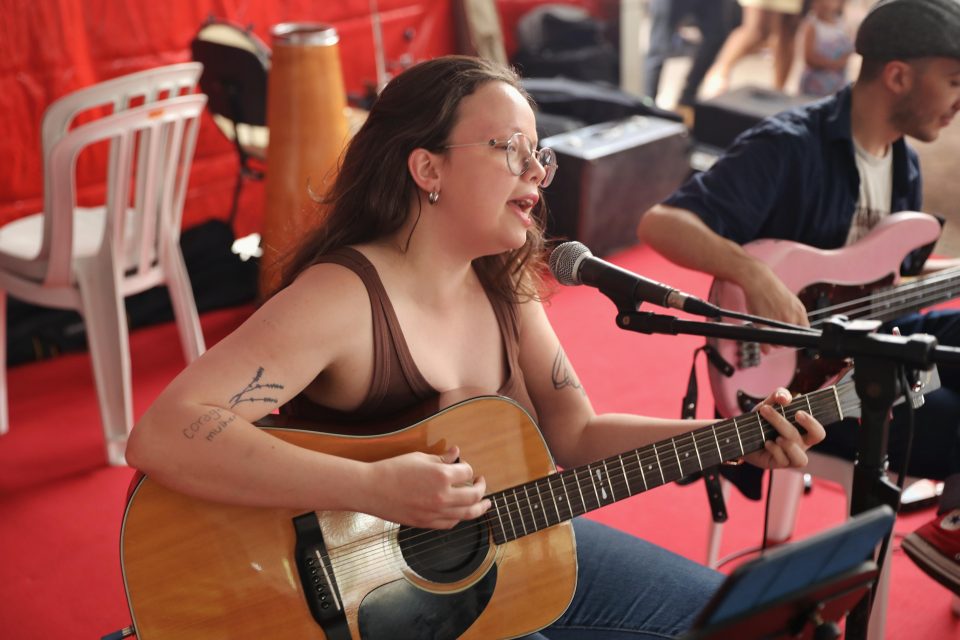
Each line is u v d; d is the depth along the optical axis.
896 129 2.33
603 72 6.08
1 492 3.14
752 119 5.36
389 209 1.66
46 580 2.73
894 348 1.36
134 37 4.42
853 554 1.15
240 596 1.58
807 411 1.69
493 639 1.69
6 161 4.12
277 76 3.71
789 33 6.53
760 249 2.27
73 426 3.54
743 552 2.71
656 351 3.92
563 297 4.42
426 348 1.71
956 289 2.38
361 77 5.29
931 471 2.22
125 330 3.28
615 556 1.92
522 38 5.93
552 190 4.73
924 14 2.20
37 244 3.35
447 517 1.56
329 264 1.65
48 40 4.15
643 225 2.36
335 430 1.66
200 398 1.52
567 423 1.96
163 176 3.43
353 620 1.62
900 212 2.42
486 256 1.82
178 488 1.53
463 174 1.60
